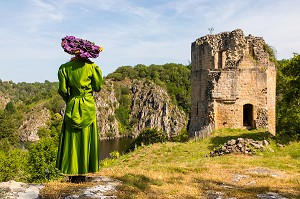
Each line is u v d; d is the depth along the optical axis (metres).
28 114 165.50
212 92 26.92
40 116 161.75
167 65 188.50
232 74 27.05
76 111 7.88
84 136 8.00
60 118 160.00
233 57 27.50
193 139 25.97
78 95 8.02
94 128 8.20
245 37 27.78
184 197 8.07
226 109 27.03
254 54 27.66
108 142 141.50
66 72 8.06
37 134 151.00
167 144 23.19
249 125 27.91
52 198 7.11
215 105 26.98
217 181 10.41
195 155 19.25
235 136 24.22
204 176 11.00
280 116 40.53
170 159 18.92
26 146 120.00
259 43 27.89
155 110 161.38
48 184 8.23
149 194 7.98
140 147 23.44
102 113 163.00
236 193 8.76
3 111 161.38
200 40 29.88
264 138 22.75
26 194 7.30
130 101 174.88
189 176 10.94
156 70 187.00
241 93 27.08
